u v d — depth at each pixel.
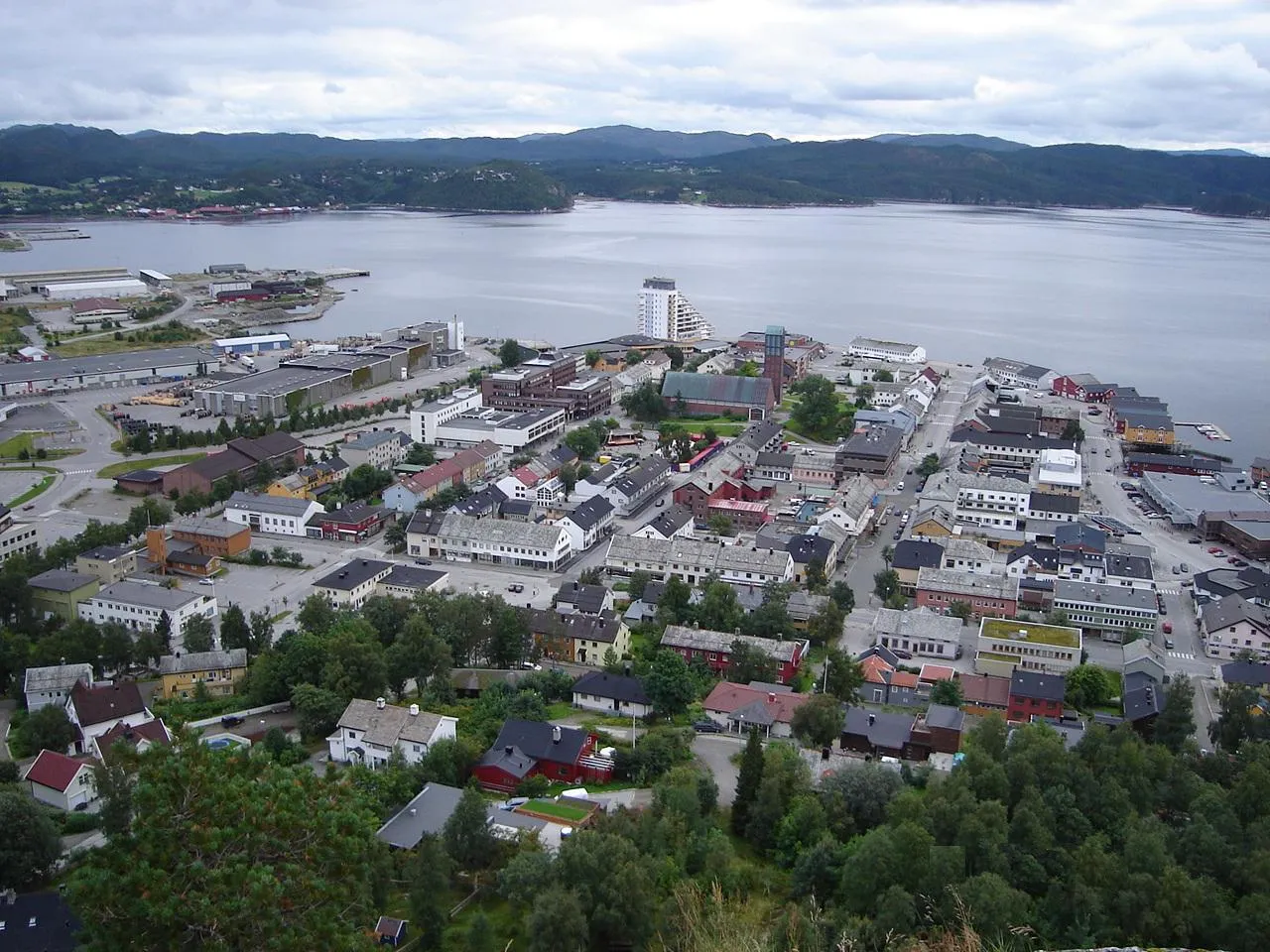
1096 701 152.38
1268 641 168.12
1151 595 181.75
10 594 162.88
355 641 143.62
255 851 58.44
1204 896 88.50
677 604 174.62
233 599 185.75
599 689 143.62
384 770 116.00
